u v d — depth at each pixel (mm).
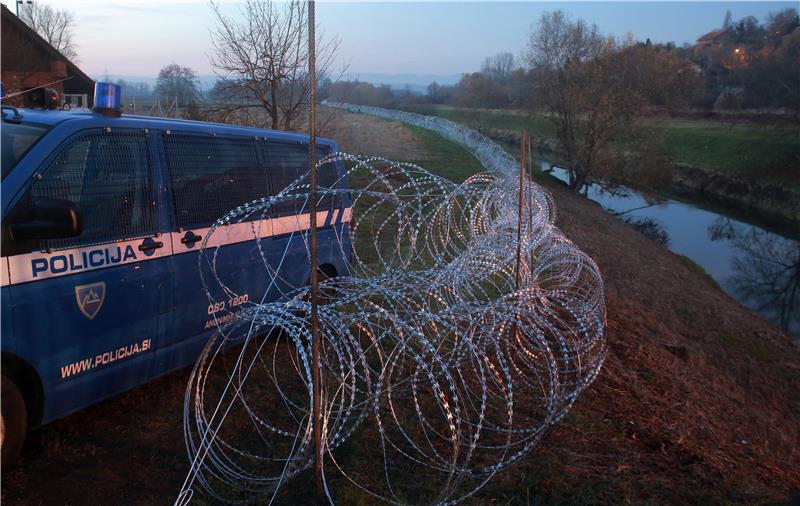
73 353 4160
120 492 3998
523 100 45500
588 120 36688
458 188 7188
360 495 4020
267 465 4422
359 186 18859
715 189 42469
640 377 7551
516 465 4625
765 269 26406
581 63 37094
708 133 50312
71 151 4195
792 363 13844
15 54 21516
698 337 14070
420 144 41969
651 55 36500
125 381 4590
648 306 15375
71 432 4613
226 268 5398
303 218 6402
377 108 85562
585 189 41188
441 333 6078
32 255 3879
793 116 42500
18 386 3977
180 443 4609
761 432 7812
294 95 16312
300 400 5289
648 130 36594
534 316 5660
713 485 4734
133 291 4539
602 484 4445
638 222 33969
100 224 4332
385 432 4969
